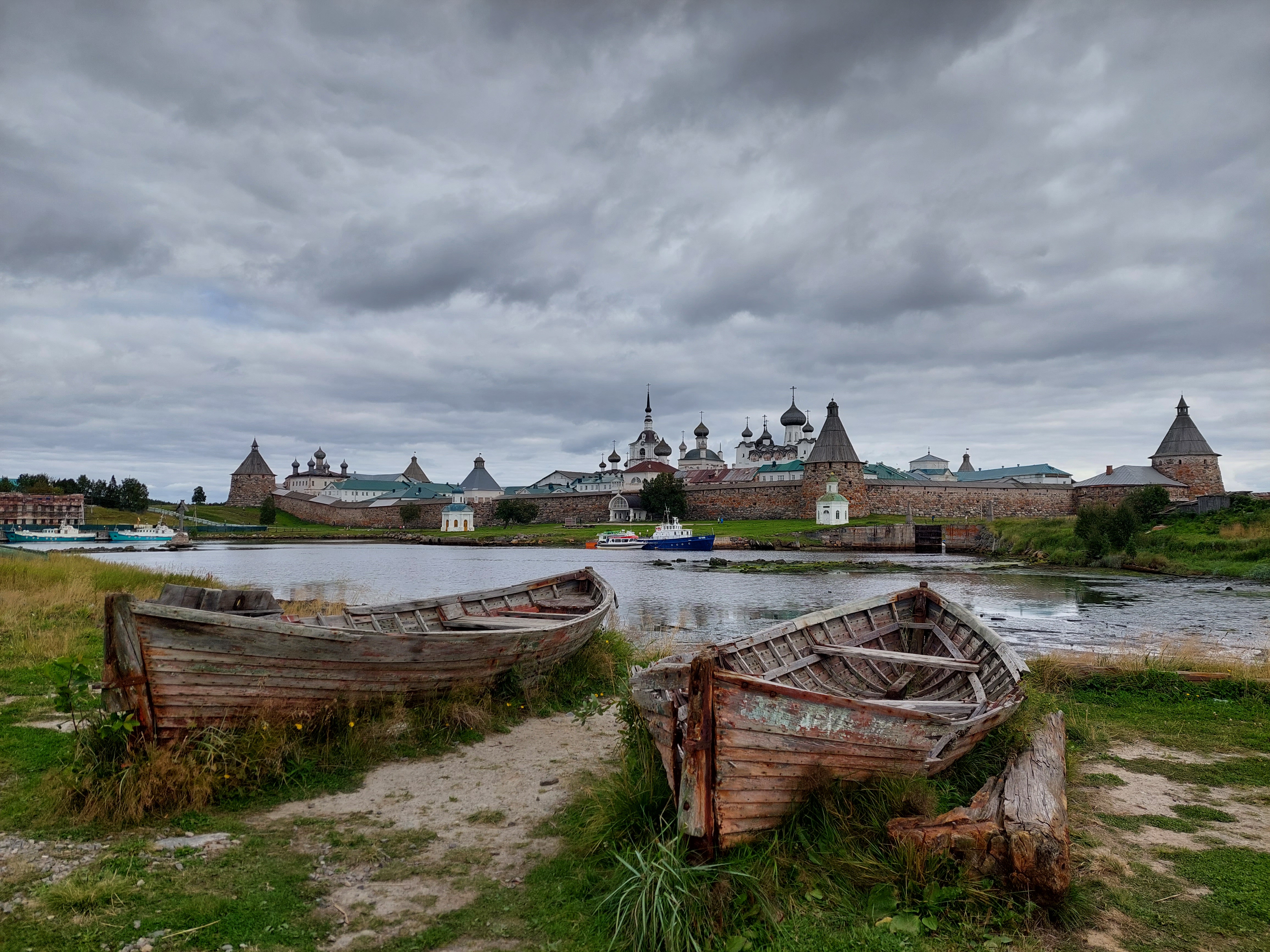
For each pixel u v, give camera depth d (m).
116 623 6.74
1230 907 5.31
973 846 5.43
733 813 5.61
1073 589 34.44
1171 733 9.68
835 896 5.30
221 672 7.31
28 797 6.86
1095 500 99.88
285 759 7.62
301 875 5.74
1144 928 5.05
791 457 143.75
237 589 9.07
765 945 4.83
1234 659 15.53
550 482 162.50
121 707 6.84
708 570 50.56
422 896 5.48
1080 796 7.52
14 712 9.34
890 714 6.24
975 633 9.55
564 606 14.29
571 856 6.04
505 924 5.11
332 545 93.88
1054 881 5.13
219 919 5.05
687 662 6.95
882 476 116.31
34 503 99.94
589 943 4.87
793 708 5.82
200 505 164.62
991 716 6.96
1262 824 6.82
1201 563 42.78
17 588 20.39
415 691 9.22
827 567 50.00
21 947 4.66
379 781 7.79
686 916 4.84
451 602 12.54
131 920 5.01
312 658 7.91
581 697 11.30
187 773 6.75
